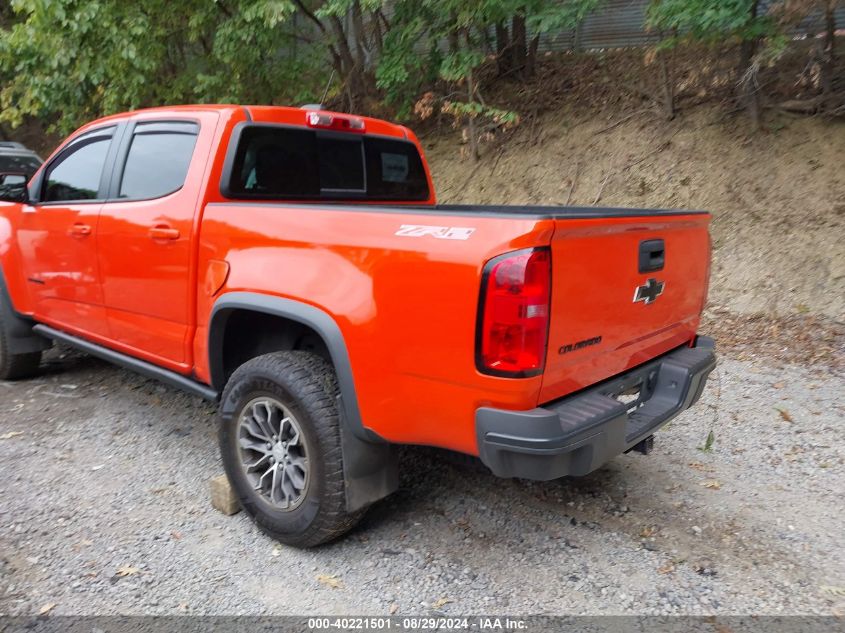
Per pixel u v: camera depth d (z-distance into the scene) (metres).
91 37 8.59
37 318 4.99
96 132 4.42
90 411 4.88
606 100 9.63
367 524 3.48
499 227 2.48
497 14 8.36
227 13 9.29
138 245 3.85
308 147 4.00
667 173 8.38
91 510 3.54
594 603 2.89
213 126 3.61
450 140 10.53
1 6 12.58
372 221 2.83
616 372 3.08
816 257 7.02
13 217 5.00
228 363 3.63
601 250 2.74
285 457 3.16
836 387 5.33
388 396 2.79
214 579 3.00
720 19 6.62
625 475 4.05
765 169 7.87
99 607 2.79
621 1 10.30
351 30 10.71
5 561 3.08
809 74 8.01
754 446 4.43
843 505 3.72
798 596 2.96
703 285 3.74
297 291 3.00
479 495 3.80
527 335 2.45
